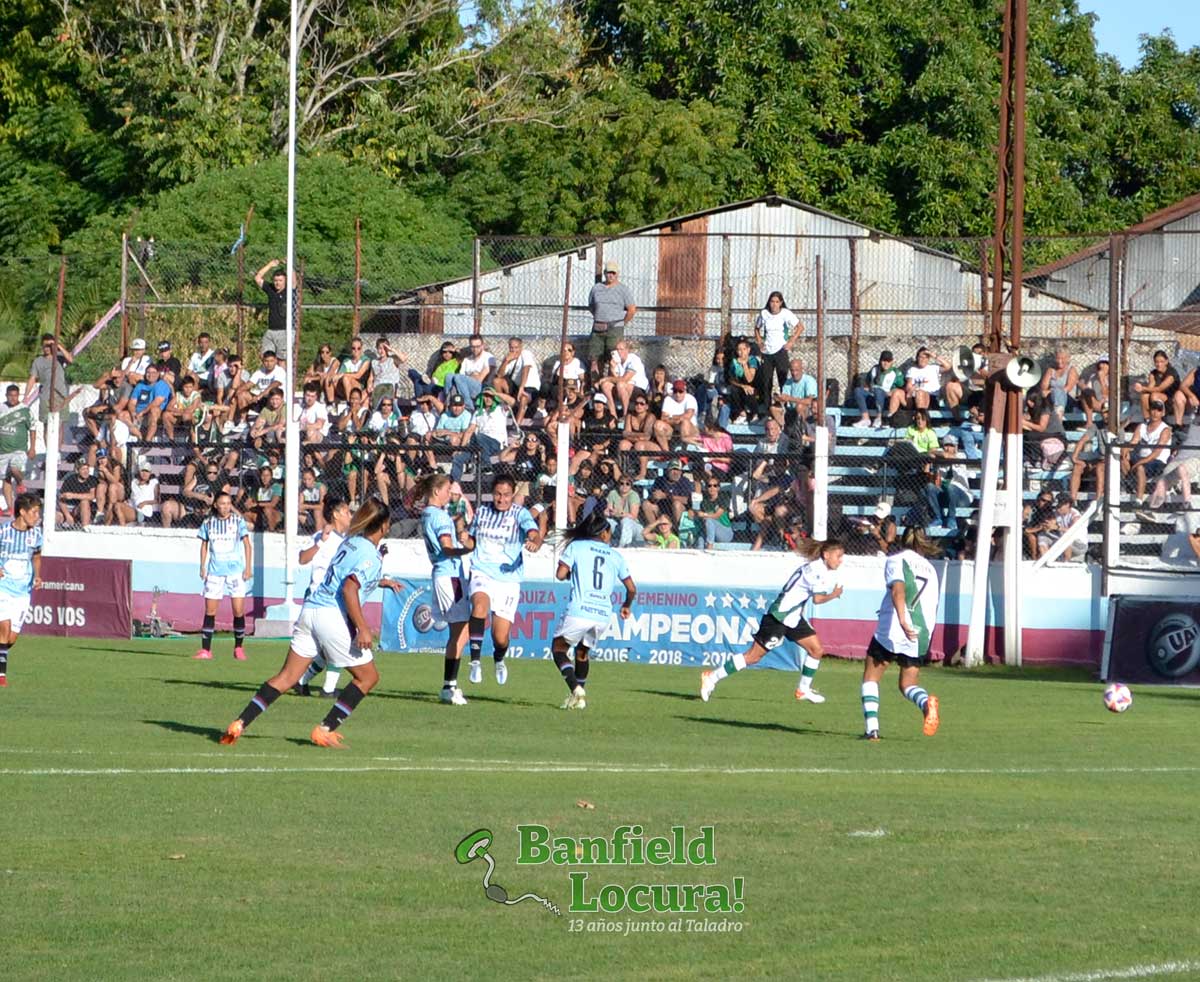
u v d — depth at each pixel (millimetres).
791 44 125375
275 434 69812
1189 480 61062
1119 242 67438
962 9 128750
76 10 122188
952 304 86250
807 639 45438
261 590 66938
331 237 109125
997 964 17484
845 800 27234
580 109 122250
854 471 62781
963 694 49219
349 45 123938
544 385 79250
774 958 17734
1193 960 17656
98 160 123375
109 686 45656
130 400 73938
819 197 122938
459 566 44656
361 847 22797
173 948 17797
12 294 105062
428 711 41031
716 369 73875
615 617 61906
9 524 47250
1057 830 24766
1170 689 52438
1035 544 62031
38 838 23219
